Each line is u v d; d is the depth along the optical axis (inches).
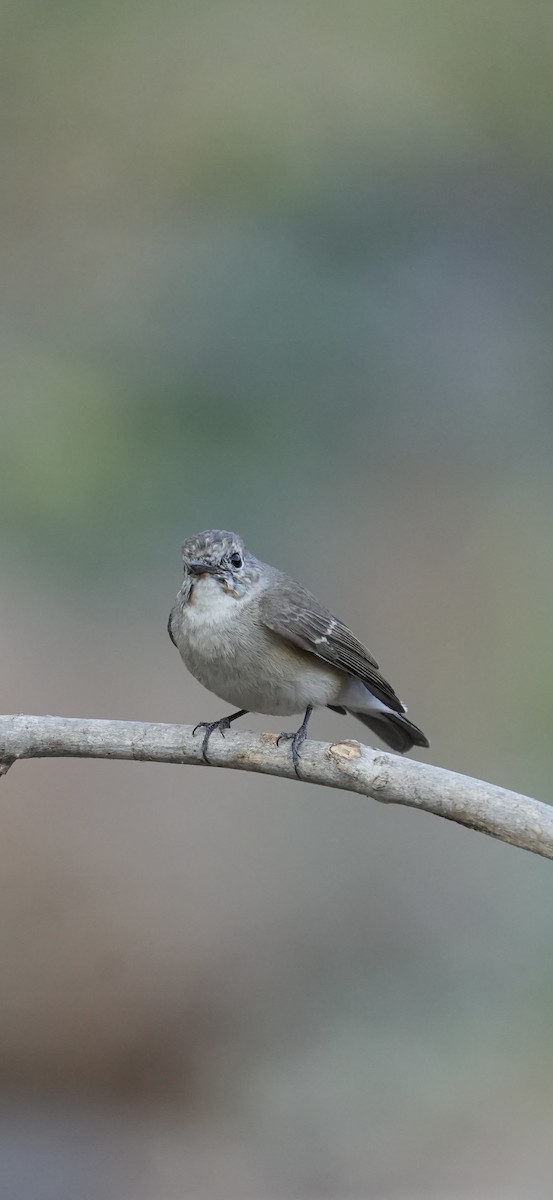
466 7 646.5
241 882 447.8
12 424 536.7
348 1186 342.3
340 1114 375.9
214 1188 339.6
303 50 641.6
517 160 637.9
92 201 627.2
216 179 610.5
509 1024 406.3
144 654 518.0
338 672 318.0
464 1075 386.9
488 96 639.8
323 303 584.1
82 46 647.1
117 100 641.0
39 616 511.5
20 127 639.8
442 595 557.9
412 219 617.6
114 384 560.1
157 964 417.1
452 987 421.1
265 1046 403.2
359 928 444.8
